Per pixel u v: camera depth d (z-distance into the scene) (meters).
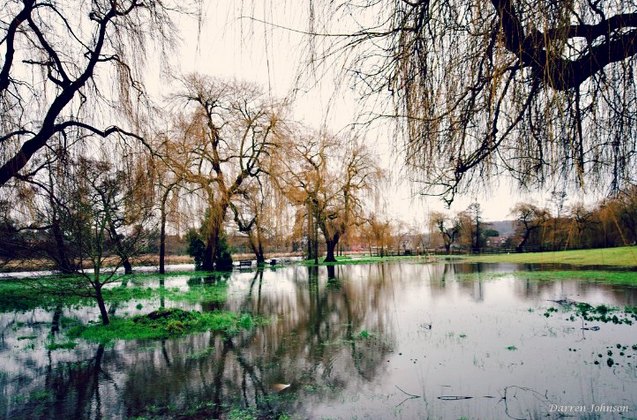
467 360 6.59
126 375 6.28
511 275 21.23
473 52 2.47
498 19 2.19
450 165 2.81
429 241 56.94
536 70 2.35
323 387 5.66
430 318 10.09
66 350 7.73
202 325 9.66
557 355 6.68
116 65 8.66
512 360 6.51
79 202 9.33
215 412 4.95
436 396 5.22
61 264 10.69
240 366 6.61
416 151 2.73
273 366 6.59
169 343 8.08
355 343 7.86
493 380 5.69
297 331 9.00
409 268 30.17
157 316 9.98
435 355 6.92
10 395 5.55
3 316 11.98
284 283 19.91
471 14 2.33
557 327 8.64
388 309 11.59
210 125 23.80
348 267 32.78
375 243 38.25
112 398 5.41
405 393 5.36
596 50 2.36
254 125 24.91
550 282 17.12
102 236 10.32
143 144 10.08
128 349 7.70
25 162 7.93
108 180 10.15
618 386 5.32
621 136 2.52
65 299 14.62
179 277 24.41
